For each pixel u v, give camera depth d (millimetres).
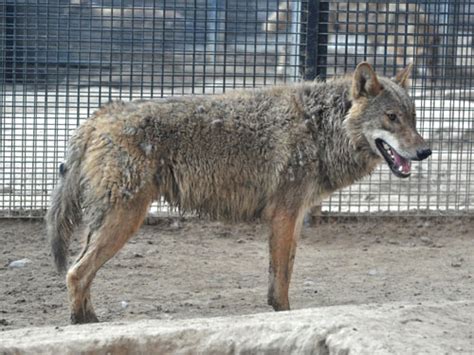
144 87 31609
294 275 26297
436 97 33031
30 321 21594
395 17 32188
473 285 25219
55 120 31375
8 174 31312
